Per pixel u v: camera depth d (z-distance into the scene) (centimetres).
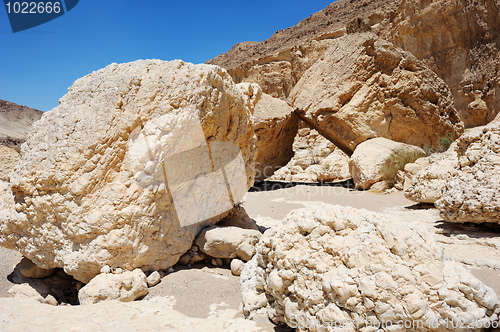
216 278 359
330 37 2806
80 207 326
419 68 1169
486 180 454
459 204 463
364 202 820
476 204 441
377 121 1176
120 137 345
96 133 336
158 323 250
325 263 216
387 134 1174
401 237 209
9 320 251
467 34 1684
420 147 1177
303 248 231
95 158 332
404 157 1012
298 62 2898
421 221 562
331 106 1191
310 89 1274
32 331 230
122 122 345
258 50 4456
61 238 336
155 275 351
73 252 332
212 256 407
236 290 334
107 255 326
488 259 352
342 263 212
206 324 246
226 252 393
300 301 218
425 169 694
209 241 398
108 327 239
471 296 191
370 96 1183
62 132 343
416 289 192
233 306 303
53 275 398
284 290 231
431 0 1805
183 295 322
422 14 1852
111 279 317
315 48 2795
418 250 206
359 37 1213
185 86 379
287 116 1238
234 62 4388
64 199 328
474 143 502
